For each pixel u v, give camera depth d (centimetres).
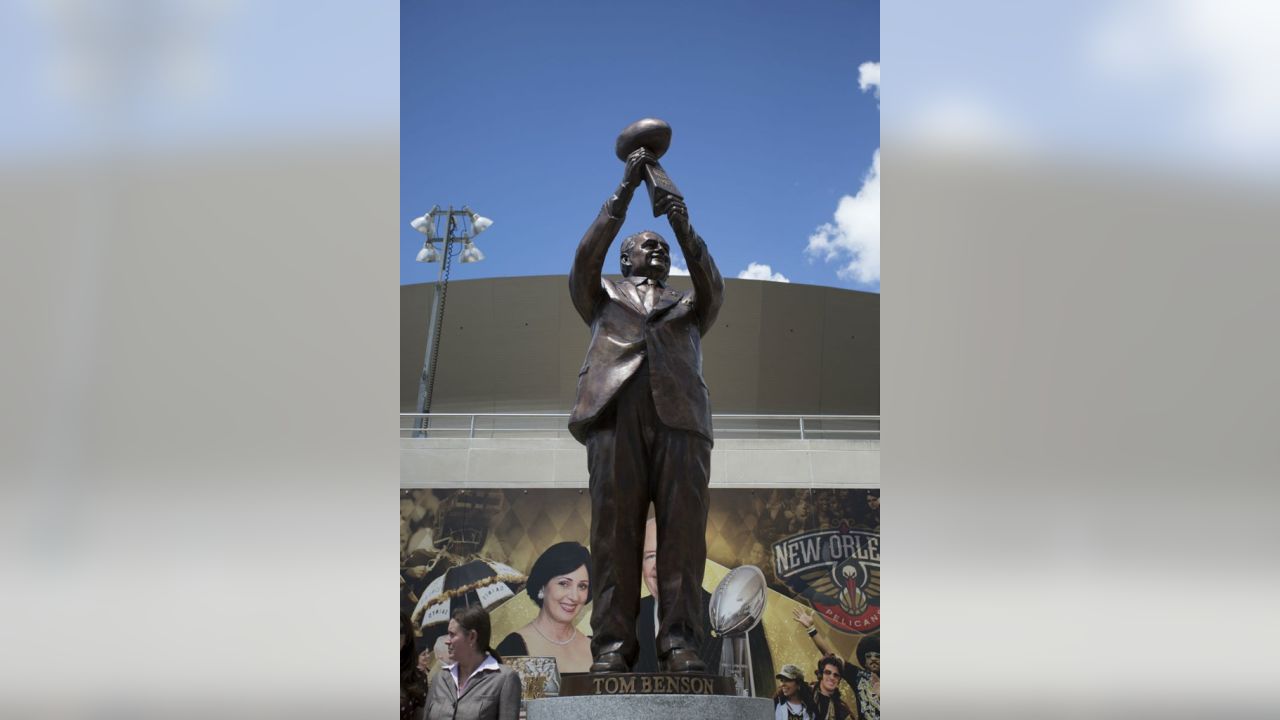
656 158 581
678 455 544
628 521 541
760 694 1540
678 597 533
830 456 1653
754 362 2930
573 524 1600
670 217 559
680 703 485
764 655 1550
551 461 1633
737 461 1650
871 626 1567
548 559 1585
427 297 2888
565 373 2848
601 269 579
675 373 550
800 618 1569
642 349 557
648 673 504
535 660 1541
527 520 1600
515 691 686
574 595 1570
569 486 1617
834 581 1587
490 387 2856
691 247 560
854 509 1620
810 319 2928
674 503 540
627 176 570
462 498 1605
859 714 1524
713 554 1596
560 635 1555
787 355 2931
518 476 1620
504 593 1568
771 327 2927
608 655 527
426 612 1554
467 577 1574
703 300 574
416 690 1486
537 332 2861
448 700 684
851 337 2950
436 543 1586
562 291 2856
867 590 1583
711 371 2923
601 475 548
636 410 549
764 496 1628
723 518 1616
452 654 702
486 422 2294
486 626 703
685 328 567
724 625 1559
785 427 2308
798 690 1537
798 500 1625
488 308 2869
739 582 1581
